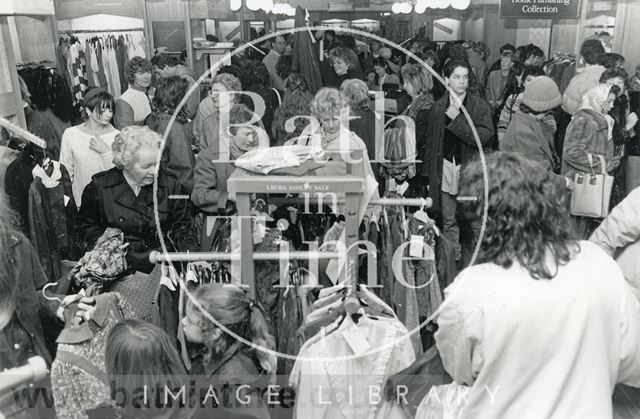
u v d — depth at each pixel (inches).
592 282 53.7
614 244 84.1
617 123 111.8
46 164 89.1
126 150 83.7
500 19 122.6
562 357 53.4
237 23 123.1
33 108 96.0
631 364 56.7
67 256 91.1
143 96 107.3
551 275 53.4
